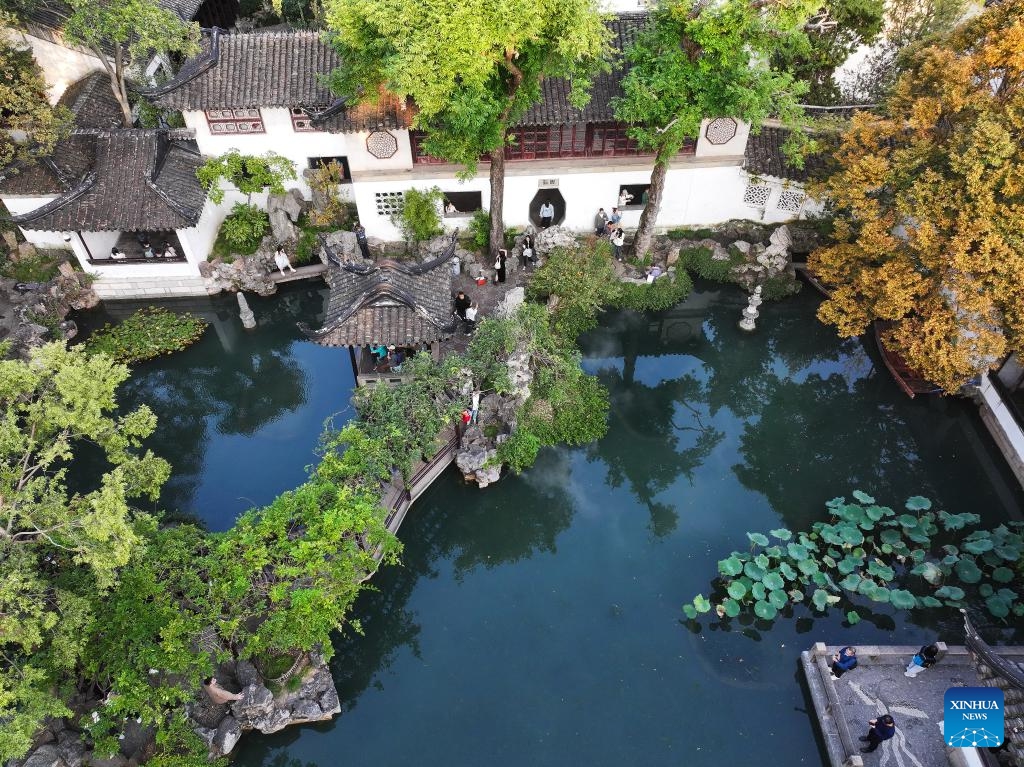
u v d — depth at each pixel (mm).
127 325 33562
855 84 39562
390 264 28578
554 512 27453
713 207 36781
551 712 21859
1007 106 22781
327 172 35188
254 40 33188
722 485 28531
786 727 21438
